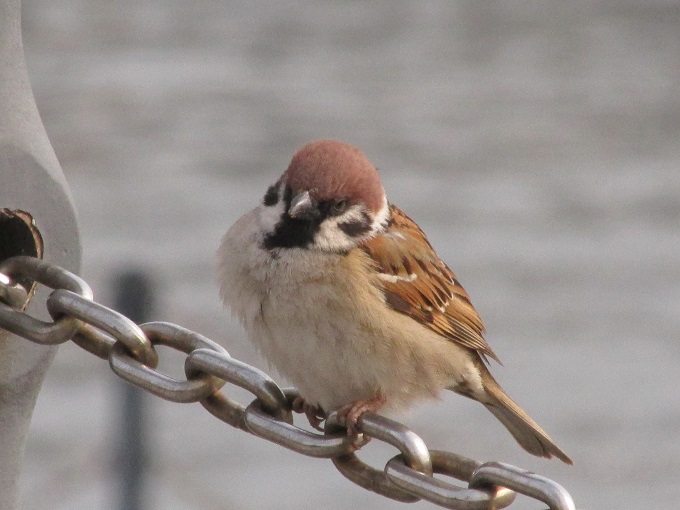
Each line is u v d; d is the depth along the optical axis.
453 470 4.20
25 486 9.16
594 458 10.47
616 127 17.89
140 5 21.78
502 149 17.12
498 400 6.41
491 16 22.98
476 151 16.95
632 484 10.14
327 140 6.20
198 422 10.44
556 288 13.45
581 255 13.92
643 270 13.91
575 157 16.67
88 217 14.03
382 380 5.82
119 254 13.02
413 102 18.58
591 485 10.05
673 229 14.93
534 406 11.25
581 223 14.93
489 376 6.45
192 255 12.89
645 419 10.80
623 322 12.86
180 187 14.64
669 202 15.55
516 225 14.99
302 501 9.62
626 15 22.80
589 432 10.89
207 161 15.66
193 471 9.70
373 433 4.36
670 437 10.64
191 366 4.62
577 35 21.88
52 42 19.44
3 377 5.21
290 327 5.70
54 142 16.06
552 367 12.01
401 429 4.31
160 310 10.77
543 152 16.88
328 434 4.56
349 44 21.02
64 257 5.28
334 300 5.67
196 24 21.33
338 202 5.81
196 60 19.44
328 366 5.71
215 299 11.49
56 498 9.03
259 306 5.75
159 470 9.50
